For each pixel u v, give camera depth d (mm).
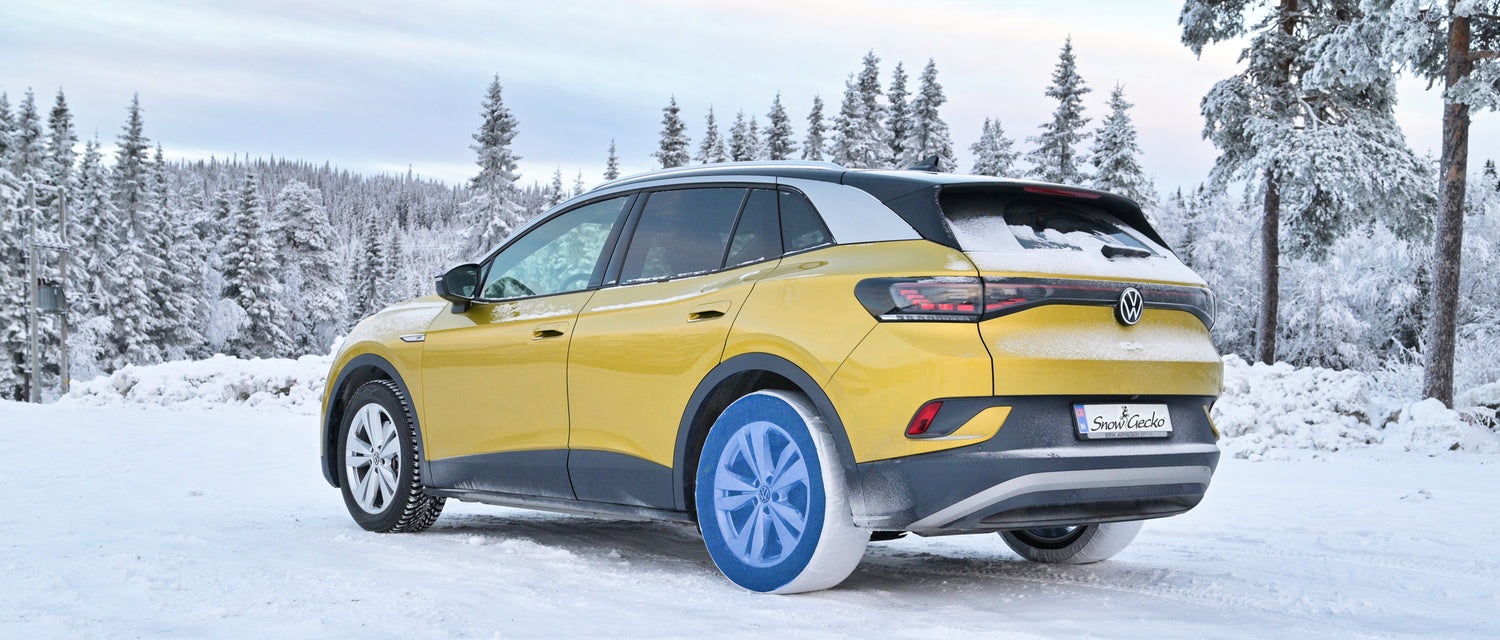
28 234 51875
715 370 4020
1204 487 3977
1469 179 35094
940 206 3736
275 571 3881
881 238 3783
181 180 110000
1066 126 43250
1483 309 33812
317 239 77000
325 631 2979
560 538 5414
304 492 7309
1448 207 16906
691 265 4383
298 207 76625
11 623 2959
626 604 3588
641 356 4301
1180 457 3822
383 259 101000
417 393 5410
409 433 5434
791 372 3783
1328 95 26594
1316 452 11516
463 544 4969
